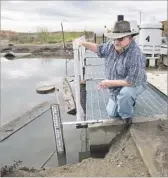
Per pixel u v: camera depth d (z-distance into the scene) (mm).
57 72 15516
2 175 3238
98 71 7883
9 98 9836
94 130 4102
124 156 3436
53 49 26656
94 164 3410
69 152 4793
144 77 3756
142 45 8664
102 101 5094
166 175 2771
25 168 3744
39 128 6164
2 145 5359
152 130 3850
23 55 25328
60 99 8094
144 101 5043
